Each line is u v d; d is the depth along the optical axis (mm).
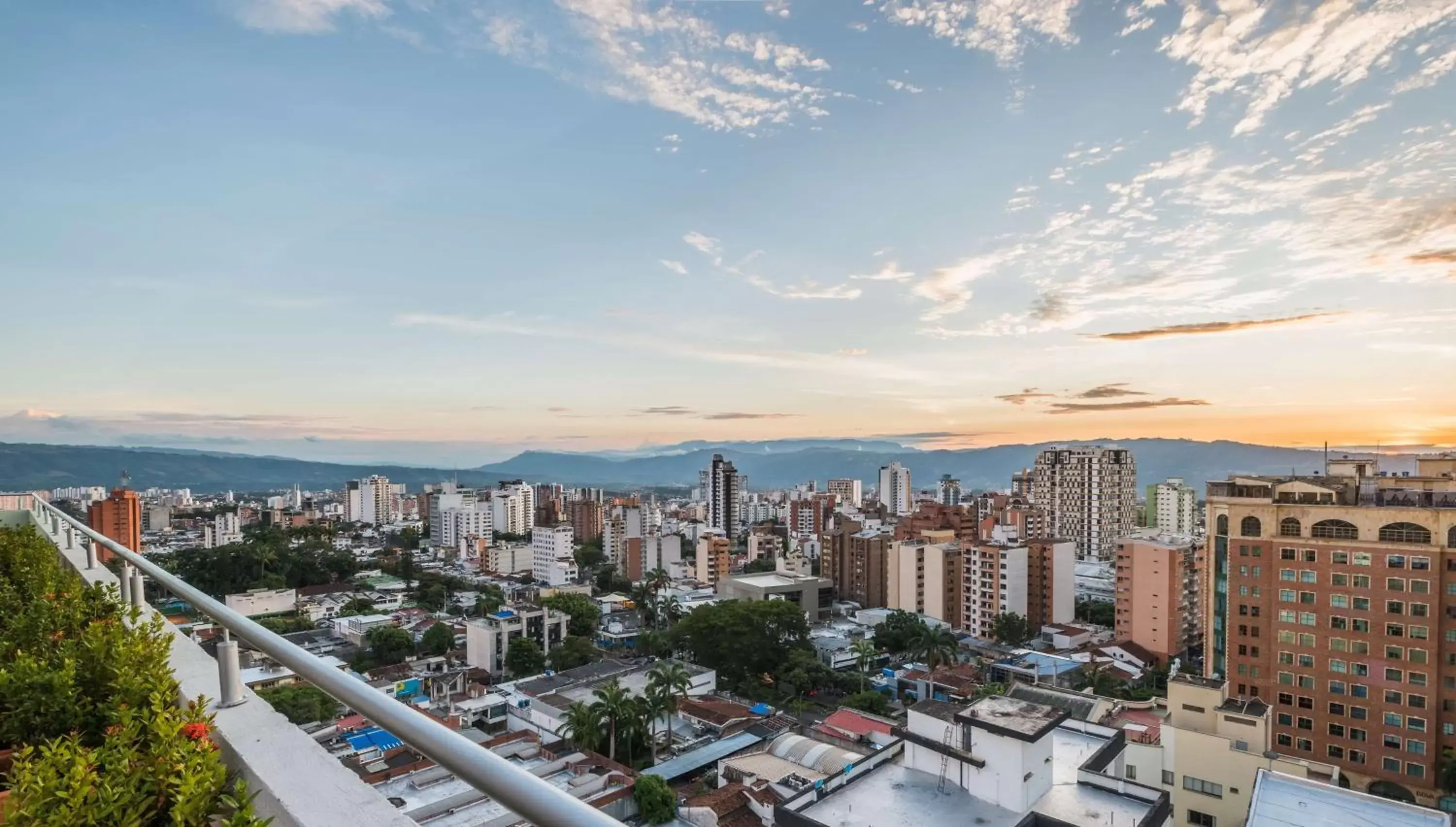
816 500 179375
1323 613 39219
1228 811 26250
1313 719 39375
